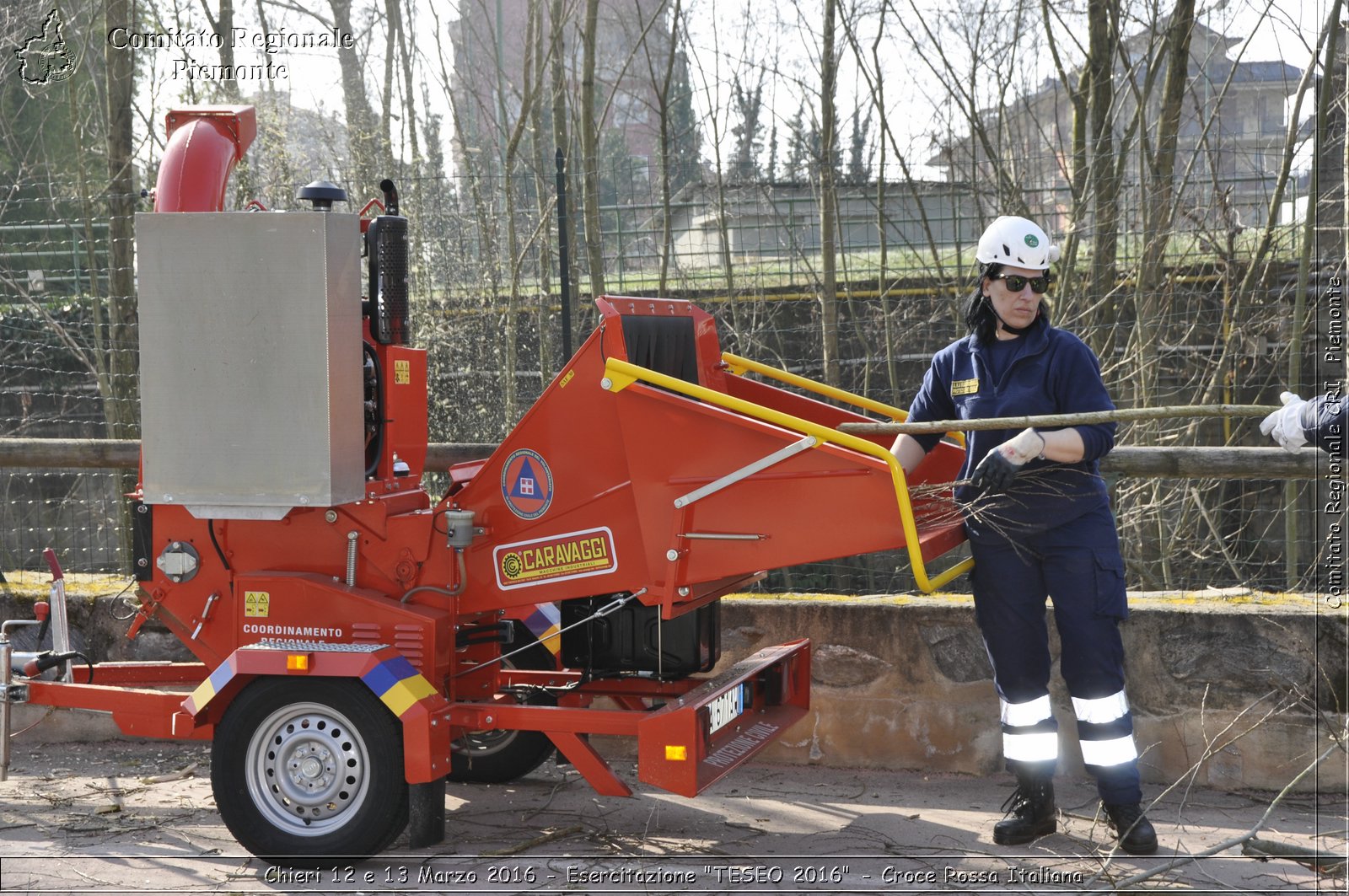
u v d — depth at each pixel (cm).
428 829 437
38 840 465
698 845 459
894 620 564
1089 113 1441
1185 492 1138
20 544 934
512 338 1248
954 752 559
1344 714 519
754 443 420
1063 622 446
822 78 1522
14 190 1497
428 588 459
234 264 431
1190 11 1273
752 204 1509
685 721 421
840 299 1466
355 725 428
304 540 471
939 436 480
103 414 1578
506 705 462
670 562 430
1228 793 528
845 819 491
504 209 1343
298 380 430
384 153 1605
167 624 486
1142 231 1198
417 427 513
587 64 1453
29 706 618
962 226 1550
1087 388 434
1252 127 1405
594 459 443
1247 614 530
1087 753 449
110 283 940
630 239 1480
